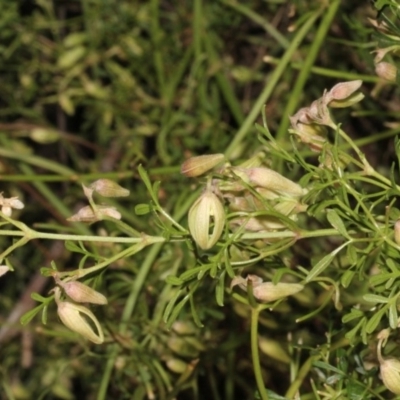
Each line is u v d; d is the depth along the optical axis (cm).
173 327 45
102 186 35
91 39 57
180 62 56
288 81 53
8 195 58
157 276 47
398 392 34
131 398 47
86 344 48
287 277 43
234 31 58
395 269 33
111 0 57
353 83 34
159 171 48
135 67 57
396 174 49
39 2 58
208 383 54
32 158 54
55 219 61
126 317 45
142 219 51
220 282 34
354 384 35
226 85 54
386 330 34
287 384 51
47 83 61
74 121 64
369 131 53
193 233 33
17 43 57
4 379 48
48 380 57
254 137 50
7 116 63
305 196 34
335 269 40
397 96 51
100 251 48
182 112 54
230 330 48
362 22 51
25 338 58
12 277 62
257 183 34
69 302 34
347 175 34
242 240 34
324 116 34
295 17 55
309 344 45
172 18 58
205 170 34
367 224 34
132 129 58
